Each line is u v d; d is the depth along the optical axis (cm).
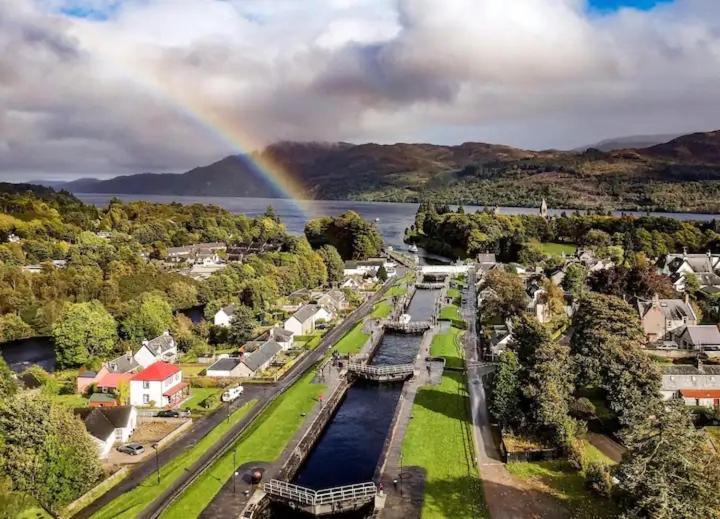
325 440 10894
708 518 5822
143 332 15850
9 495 7394
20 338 19000
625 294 17525
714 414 10062
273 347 15238
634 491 6228
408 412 11369
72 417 9000
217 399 12256
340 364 14688
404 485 8538
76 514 7950
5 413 8262
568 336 15050
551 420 9331
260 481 8725
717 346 13425
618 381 10112
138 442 10169
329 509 8269
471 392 12481
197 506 8044
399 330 18750
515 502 8006
